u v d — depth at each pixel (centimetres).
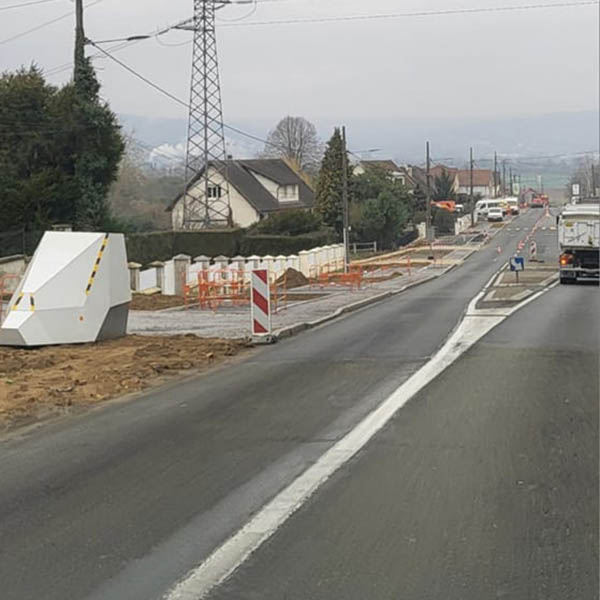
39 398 1210
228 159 8838
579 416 1028
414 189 11181
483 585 537
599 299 2981
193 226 7831
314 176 11938
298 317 2380
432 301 3017
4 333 1680
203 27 5566
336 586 541
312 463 840
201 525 668
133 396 1253
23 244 3744
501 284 4038
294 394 1218
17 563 596
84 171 4319
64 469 847
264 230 6900
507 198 15275
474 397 1159
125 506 721
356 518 671
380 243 8606
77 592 544
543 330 1947
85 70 4297
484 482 760
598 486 743
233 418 1067
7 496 759
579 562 572
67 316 1717
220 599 528
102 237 1795
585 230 3988
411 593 527
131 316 2578
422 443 908
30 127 4312
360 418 1041
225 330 2111
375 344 1758
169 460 870
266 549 610
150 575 569
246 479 793
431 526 648
